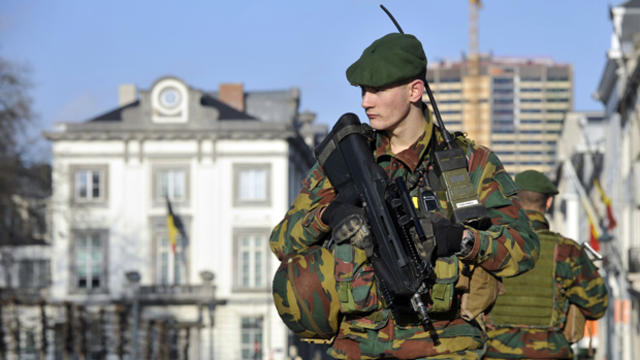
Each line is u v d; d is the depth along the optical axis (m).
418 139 3.04
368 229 2.90
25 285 50.53
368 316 3.03
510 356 4.91
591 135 57.34
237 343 50.72
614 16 40.75
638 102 35.84
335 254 2.99
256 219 51.12
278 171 51.25
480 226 3.02
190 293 50.34
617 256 39.62
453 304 3.00
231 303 50.78
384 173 2.93
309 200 3.16
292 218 3.18
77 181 51.44
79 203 50.91
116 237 51.22
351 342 3.12
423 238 2.85
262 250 51.12
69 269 50.78
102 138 51.38
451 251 2.87
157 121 51.66
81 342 36.22
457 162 3.00
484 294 3.01
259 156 51.31
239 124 51.31
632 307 38.00
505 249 2.95
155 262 51.16
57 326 35.94
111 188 51.44
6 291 40.84
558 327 5.01
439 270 2.88
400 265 2.82
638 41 38.78
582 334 5.34
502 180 3.09
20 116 32.00
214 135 51.25
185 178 51.47
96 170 51.50
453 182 2.97
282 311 3.13
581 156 50.44
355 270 2.96
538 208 5.61
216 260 51.09
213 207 51.28
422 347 2.99
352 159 2.99
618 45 39.91
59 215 50.56
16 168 33.53
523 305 4.92
